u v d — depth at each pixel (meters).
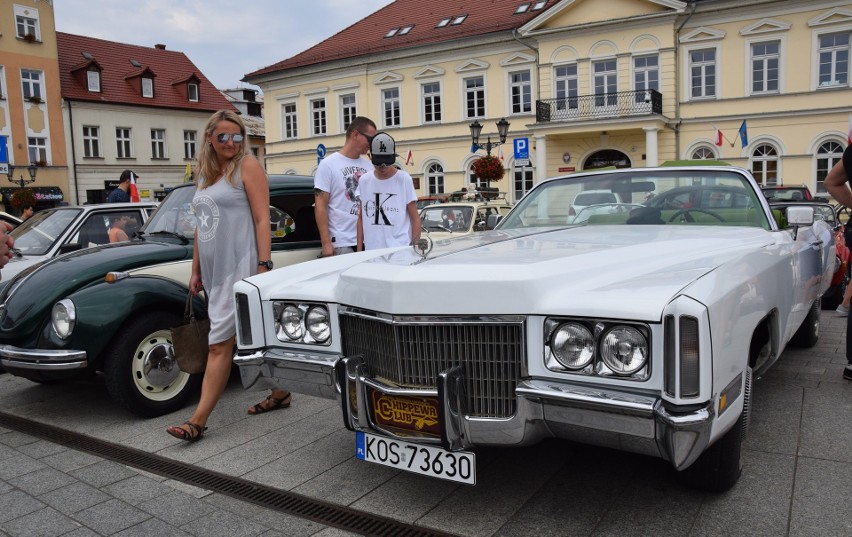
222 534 2.85
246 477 3.42
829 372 4.98
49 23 36.12
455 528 2.81
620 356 2.33
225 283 3.88
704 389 2.20
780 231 3.96
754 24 24.64
